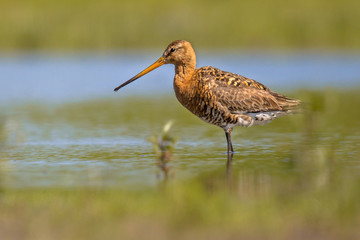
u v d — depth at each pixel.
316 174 16.41
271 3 53.50
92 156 19.39
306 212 12.44
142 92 35.97
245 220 11.93
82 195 14.09
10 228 11.81
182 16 50.56
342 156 18.89
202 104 20.31
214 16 50.91
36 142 21.84
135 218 12.14
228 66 42.53
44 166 17.89
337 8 52.25
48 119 26.95
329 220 11.98
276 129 24.66
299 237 11.15
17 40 48.28
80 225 11.83
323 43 49.97
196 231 11.45
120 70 41.72
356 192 14.05
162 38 49.03
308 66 42.84
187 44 20.70
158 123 26.23
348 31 50.12
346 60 45.19
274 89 34.19
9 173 16.91
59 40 48.47
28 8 51.22
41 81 38.12
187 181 15.72
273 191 14.48
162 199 13.50
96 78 39.19
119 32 49.09
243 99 19.98
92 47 48.69
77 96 33.94
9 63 44.94
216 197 13.66
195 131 24.47
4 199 13.87
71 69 42.44
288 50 49.75
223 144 21.64
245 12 51.41
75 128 24.78
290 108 20.36
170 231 11.47
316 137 22.38
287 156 19.11
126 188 14.91
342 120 25.95
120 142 21.84
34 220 12.15
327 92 32.03
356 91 33.62
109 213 12.48
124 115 28.31
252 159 18.78
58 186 15.30
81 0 53.50
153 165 17.95
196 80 20.41
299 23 50.66
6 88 36.03
